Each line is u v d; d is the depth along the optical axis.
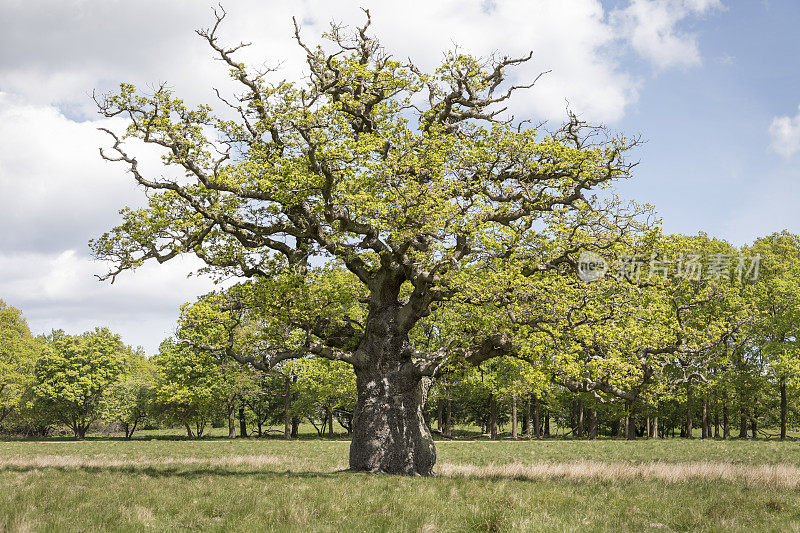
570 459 30.84
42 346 78.69
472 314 20.17
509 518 8.98
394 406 20.22
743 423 60.28
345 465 25.59
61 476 17.05
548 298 17.91
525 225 18.83
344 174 18.81
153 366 101.81
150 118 18.55
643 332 19.06
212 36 19.56
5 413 76.19
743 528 8.50
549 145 18.92
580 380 18.72
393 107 21.88
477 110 22.47
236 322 21.36
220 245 20.70
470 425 95.31
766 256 56.28
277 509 9.70
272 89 19.77
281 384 77.50
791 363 48.00
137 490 13.04
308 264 21.11
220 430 100.75
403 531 8.15
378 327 20.69
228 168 18.73
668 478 16.38
